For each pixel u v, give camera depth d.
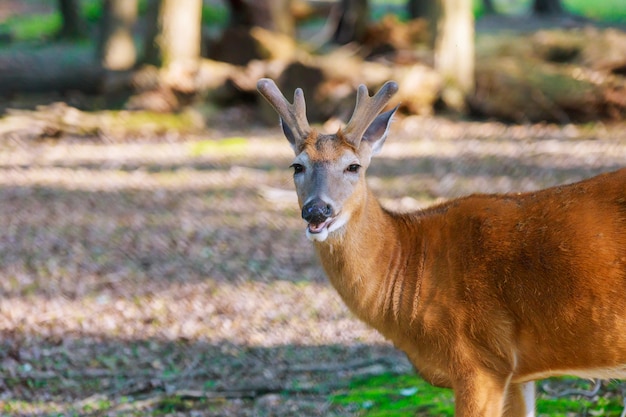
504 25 32.53
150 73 24.80
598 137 20.80
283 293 12.31
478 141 21.02
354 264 6.77
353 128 7.00
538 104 22.91
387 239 6.83
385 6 42.66
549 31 25.97
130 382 9.55
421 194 16.70
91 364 10.05
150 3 24.89
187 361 10.15
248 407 8.92
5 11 44.00
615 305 6.12
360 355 10.13
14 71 26.73
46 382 9.55
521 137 21.28
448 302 6.59
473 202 6.82
